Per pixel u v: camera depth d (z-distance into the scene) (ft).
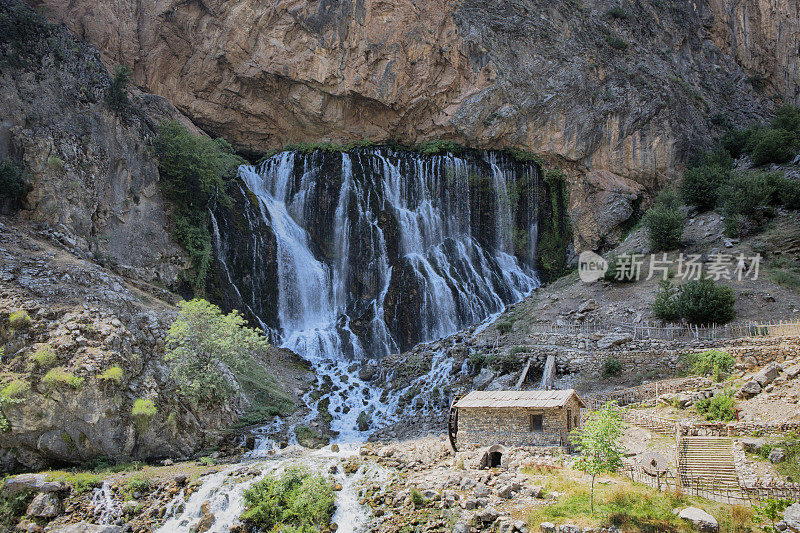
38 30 138.21
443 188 183.32
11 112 124.88
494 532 70.69
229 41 177.78
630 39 217.56
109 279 113.29
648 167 188.44
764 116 234.58
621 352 116.16
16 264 104.27
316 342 146.51
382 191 179.52
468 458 88.79
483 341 132.77
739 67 251.80
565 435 88.79
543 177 187.11
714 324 121.49
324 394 125.29
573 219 185.68
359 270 168.35
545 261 180.65
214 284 148.77
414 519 75.41
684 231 166.81
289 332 155.22
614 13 219.20
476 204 183.42
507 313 157.38
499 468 85.46
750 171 181.78
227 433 104.06
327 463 91.40
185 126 165.78
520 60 190.49
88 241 127.54
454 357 128.57
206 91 182.60
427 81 185.26
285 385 124.98
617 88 194.29
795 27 252.62
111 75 163.12
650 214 163.53
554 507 72.18
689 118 202.08
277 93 183.01
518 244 182.09
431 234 178.50
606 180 186.09
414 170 183.83
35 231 118.62
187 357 103.65
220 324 109.50
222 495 81.61
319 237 173.27
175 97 181.37
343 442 105.91
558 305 151.94
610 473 80.28
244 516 78.07
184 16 178.40
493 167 186.80
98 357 92.68
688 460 78.79
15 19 134.92
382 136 189.47
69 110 133.18
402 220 176.65
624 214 182.19
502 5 197.67
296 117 186.50
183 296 142.41
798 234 146.10
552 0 206.69
